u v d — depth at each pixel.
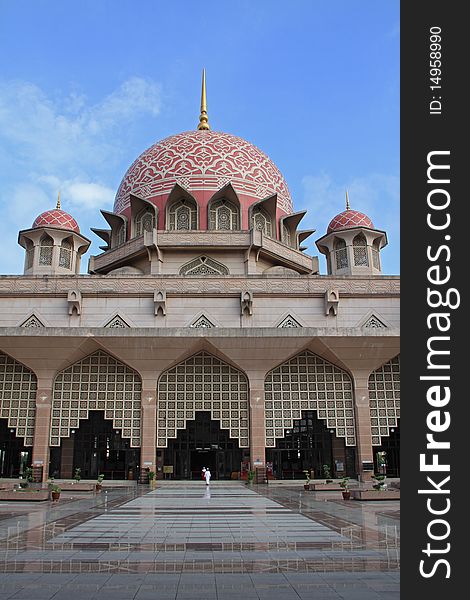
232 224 40.28
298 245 45.31
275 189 43.47
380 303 34.41
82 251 42.09
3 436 33.94
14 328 30.53
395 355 32.25
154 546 11.46
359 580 8.52
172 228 40.06
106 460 33.88
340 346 31.66
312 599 7.46
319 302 34.38
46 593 7.76
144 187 42.12
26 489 25.50
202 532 13.39
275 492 26.44
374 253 41.56
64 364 31.84
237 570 9.21
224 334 30.86
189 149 42.84
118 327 32.38
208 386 32.38
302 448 34.72
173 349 31.34
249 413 31.86
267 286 34.41
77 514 17.31
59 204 41.72
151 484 29.86
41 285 33.91
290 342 31.39
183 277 34.28
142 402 31.64
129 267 38.56
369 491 22.30
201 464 34.72
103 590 7.93
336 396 32.59
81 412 31.81
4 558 10.23
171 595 7.66
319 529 13.87
